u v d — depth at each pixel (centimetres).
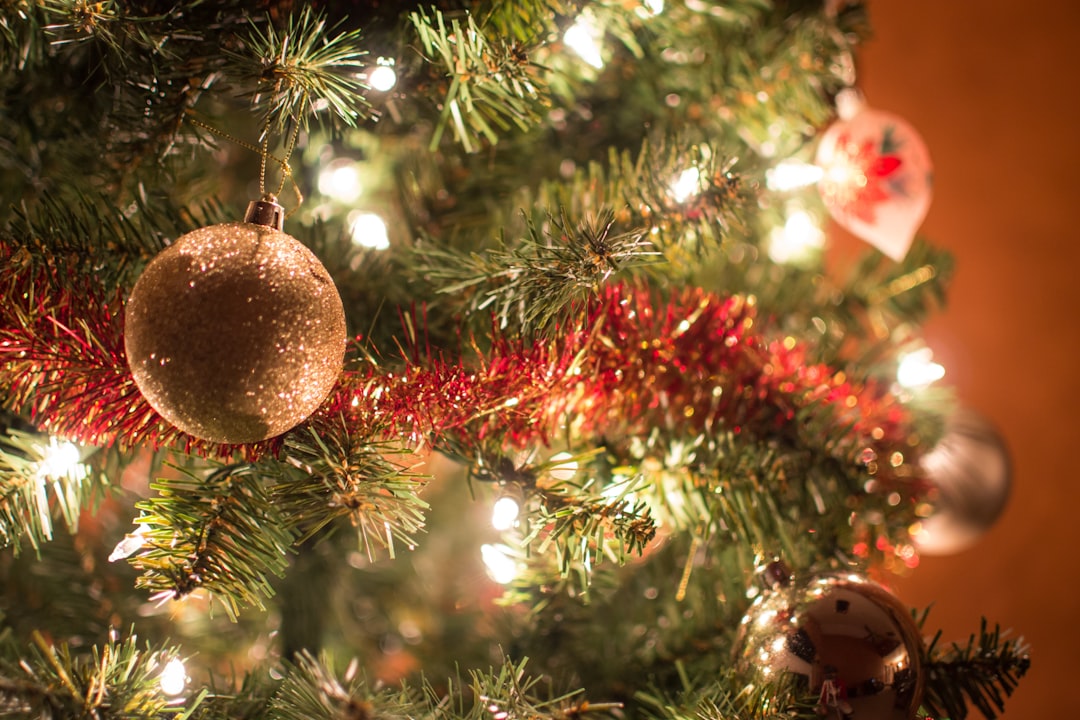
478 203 60
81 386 46
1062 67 91
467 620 70
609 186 53
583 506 48
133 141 52
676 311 54
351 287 54
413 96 53
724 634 57
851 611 47
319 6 51
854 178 60
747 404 54
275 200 46
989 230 93
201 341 42
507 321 50
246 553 46
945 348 94
